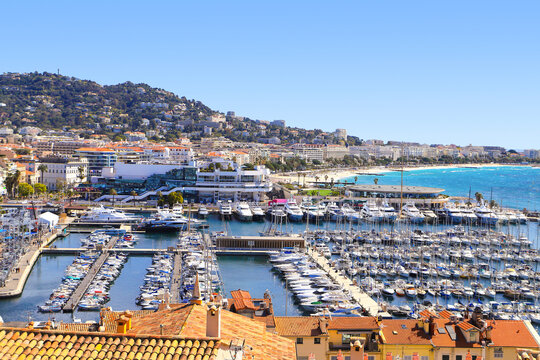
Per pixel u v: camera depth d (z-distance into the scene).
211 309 49.47
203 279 197.75
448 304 181.88
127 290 194.50
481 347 90.25
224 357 43.09
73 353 42.31
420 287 197.12
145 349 42.91
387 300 187.12
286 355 54.06
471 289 194.25
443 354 91.38
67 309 168.50
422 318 99.75
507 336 92.69
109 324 69.12
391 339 93.50
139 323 56.81
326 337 95.56
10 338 43.22
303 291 191.38
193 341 44.06
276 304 180.50
